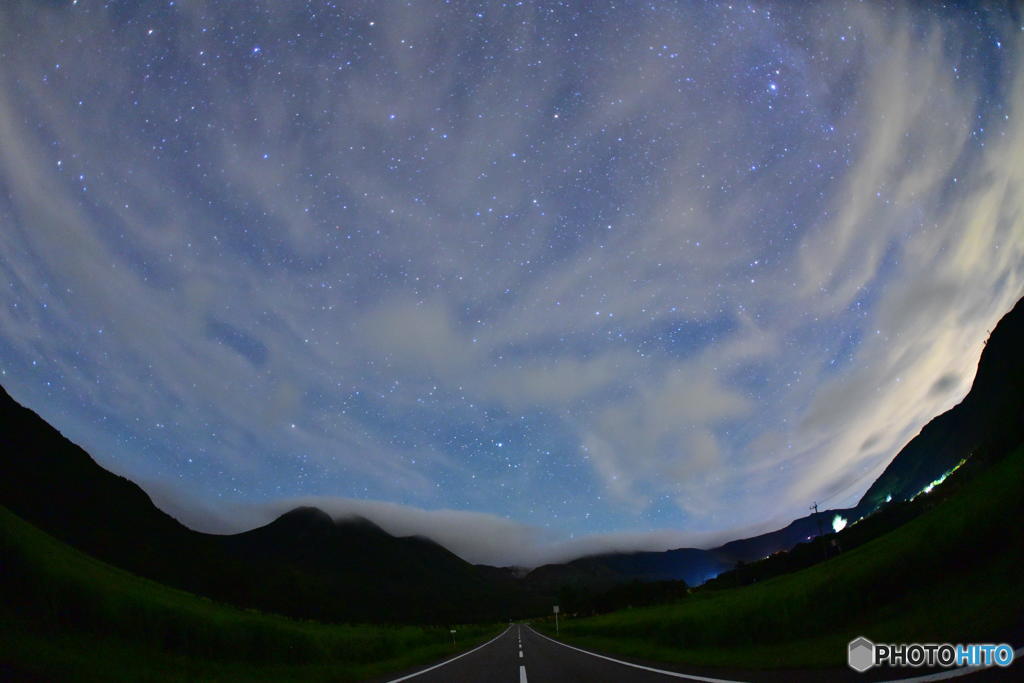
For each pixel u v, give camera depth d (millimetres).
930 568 15633
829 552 75812
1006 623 9945
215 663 17250
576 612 131625
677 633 23500
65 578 16609
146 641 16594
